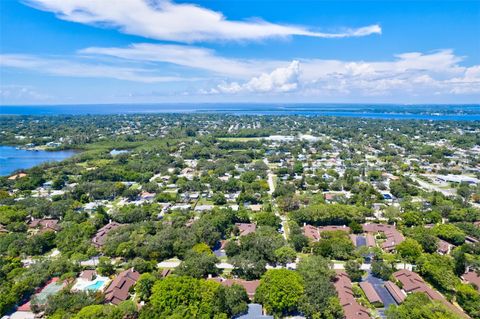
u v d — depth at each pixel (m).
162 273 102.69
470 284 96.25
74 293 90.56
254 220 149.88
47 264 105.31
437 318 76.88
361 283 98.25
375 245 123.50
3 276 100.94
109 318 77.19
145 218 151.25
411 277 98.69
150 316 79.56
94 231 134.25
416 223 140.50
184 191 198.50
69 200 170.38
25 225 141.25
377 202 172.75
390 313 81.75
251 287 94.38
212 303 83.88
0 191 183.75
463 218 147.00
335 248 114.69
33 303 87.31
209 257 103.88
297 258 115.12
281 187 188.50
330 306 82.19
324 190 198.00
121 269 109.12
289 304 83.94
